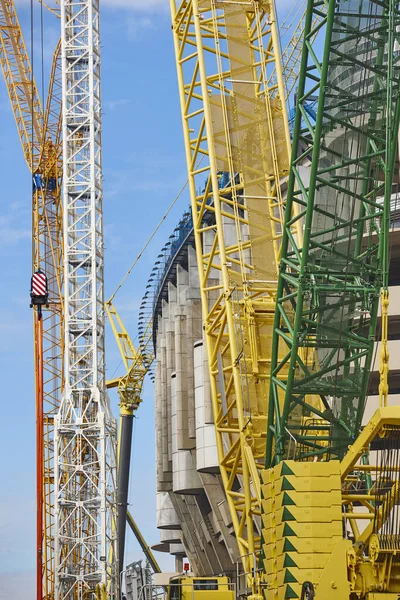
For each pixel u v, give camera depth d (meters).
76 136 120.31
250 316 79.62
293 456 65.94
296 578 53.75
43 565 117.06
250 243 81.75
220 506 108.56
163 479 129.12
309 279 63.06
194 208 83.38
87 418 110.19
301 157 63.72
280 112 83.25
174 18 86.44
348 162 62.56
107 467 109.38
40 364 121.62
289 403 65.38
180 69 85.56
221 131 82.38
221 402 82.25
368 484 67.44
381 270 63.00
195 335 116.81
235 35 84.69
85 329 112.81
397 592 51.47
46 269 136.50
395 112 61.66
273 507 56.28
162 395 130.50
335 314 63.44
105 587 102.25
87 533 110.12
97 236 115.94
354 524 70.75
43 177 138.38
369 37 60.78
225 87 83.44
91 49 118.94
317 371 64.56
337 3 59.94
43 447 120.00
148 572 85.00
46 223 137.75
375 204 62.81
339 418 65.31
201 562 128.50
